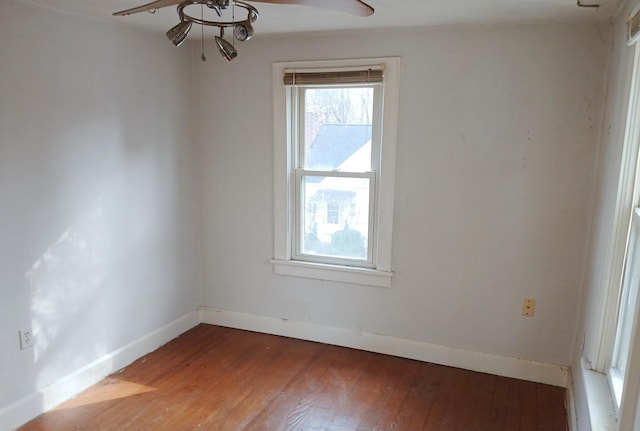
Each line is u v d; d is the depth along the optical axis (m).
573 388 2.55
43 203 2.41
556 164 2.68
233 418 2.48
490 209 2.84
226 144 3.38
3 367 2.29
